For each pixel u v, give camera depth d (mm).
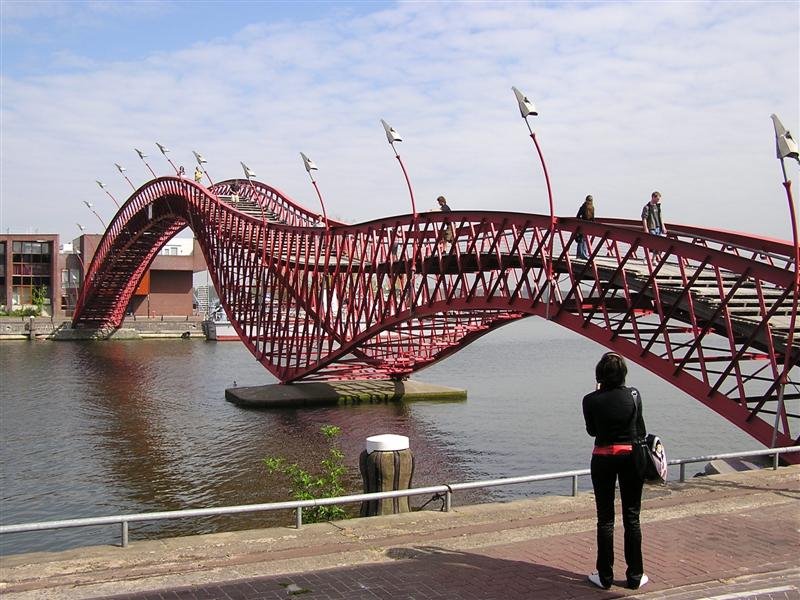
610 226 34219
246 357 114312
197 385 80812
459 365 110938
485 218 43406
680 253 30531
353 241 58938
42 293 155250
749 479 18094
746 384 75625
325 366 64938
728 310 30000
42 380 84500
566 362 115938
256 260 75688
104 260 136875
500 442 49375
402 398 70375
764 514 15234
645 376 93250
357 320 58594
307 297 65938
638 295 32750
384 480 19109
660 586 11383
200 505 34938
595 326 35375
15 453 46625
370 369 74750
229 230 82875
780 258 26141
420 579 11570
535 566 12219
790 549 13102
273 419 59406
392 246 52844
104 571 11867
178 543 13234
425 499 33938
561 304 37344
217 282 86562
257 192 109938
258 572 11859
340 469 26422
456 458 44562
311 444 49094
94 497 36688
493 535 13922
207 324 152750
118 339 151125
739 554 12844
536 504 15891
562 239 37094
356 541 13461
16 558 12438
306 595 10883
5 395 72625
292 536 13719
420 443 49188
